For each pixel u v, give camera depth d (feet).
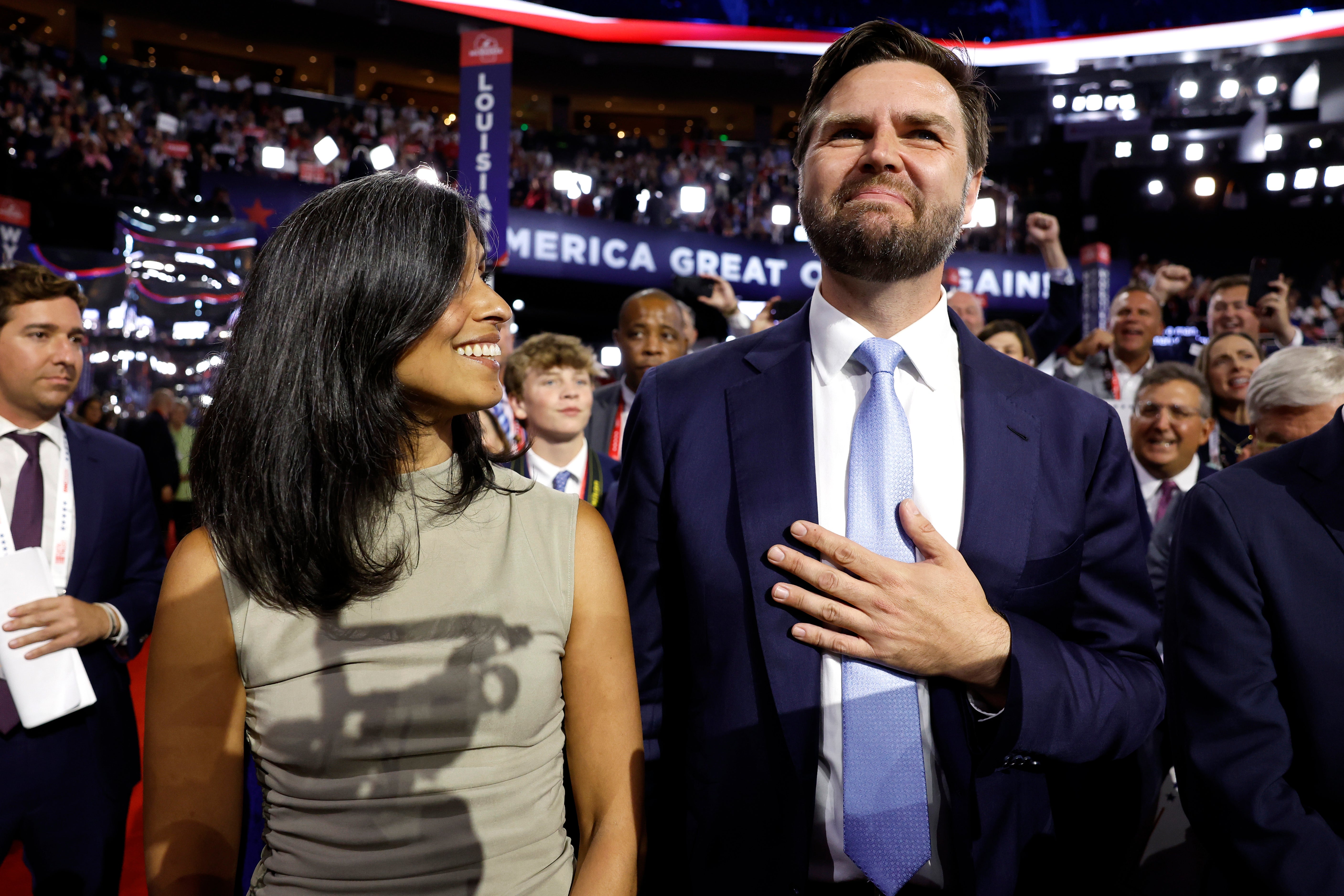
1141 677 3.59
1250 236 41.81
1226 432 11.99
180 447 30.25
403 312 3.17
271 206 37.40
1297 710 3.62
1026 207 43.24
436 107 54.34
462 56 24.17
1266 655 3.67
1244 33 40.98
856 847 3.34
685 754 3.75
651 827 3.88
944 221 3.57
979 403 3.77
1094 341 13.85
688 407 3.98
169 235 34.24
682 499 3.80
